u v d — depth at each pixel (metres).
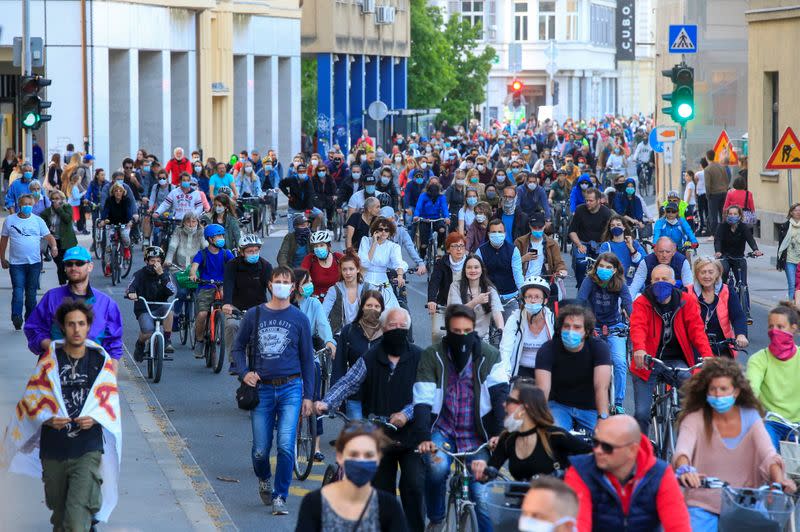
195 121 118.19
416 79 188.62
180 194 69.44
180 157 91.94
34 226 50.31
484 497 22.39
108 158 105.25
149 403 39.31
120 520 27.47
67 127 104.00
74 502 23.41
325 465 32.66
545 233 47.09
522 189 67.56
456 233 37.34
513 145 135.12
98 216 75.25
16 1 103.75
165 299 44.72
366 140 137.25
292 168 80.56
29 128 73.25
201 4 115.12
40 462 24.34
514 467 22.36
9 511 27.94
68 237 55.84
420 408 24.05
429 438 23.92
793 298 54.16
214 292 45.22
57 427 23.53
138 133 109.31
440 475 24.28
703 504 21.47
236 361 28.38
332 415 26.22
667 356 31.22
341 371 28.89
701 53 106.88
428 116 187.38
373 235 41.06
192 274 44.84
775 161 60.31
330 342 33.84
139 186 79.00
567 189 83.88
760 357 26.00
